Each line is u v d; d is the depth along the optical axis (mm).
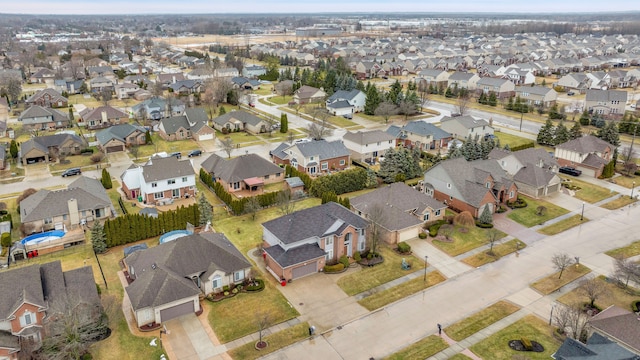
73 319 38938
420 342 42469
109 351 40688
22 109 136125
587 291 47281
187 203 73250
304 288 50719
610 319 40781
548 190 77125
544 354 40438
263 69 199500
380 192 67438
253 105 143750
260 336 41750
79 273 46500
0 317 39500
